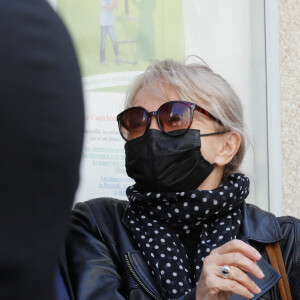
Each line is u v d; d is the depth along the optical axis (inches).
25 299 25.9
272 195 147.7
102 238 91.7
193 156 91.5
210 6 146.9
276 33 150.3
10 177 24.9
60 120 26.0
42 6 26.4
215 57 146.9
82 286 86.0
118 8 139.7
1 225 25.0
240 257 74.2
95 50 137.7
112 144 137.2
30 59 25.1
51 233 26.6
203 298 74.4
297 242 94.1
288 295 88.5
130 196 94.3
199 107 93.0
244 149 99.8
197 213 91.5
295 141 151.4
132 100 97.7
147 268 88.4
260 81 149.5
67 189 26.9
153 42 141.9
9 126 24.6
